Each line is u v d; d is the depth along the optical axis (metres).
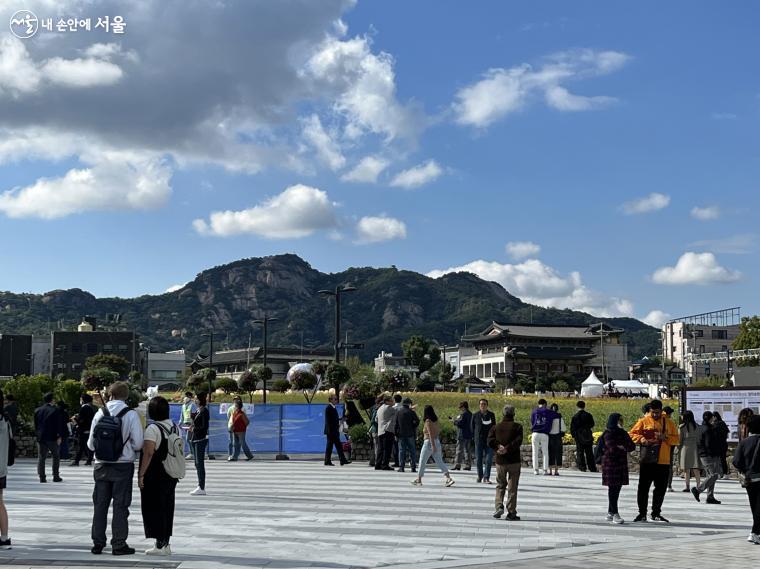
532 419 23.92
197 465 18.11
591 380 100.75
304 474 23.30
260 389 88.06
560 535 12.99
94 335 147.12
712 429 17.83
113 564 9.80
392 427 24.59
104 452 10.39
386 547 11.62
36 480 21.14
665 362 144.00
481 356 154.00
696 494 18.11
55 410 20.64
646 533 13.37
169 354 172.50
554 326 156.75
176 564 9.92
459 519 14.62
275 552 11.05
